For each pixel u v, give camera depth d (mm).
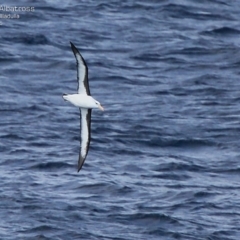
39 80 43844
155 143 36688
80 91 23266
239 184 32406
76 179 31844
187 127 38750
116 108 40688
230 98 42750
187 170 33656
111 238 27406
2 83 43000
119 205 29766
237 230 28359
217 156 35562
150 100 42000
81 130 24172
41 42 48906
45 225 28000
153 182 32062
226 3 58219
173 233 27859
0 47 47531
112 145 36031
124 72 45500
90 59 46906
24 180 31609
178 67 46812
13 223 28188
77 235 27516
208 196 30859
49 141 36281
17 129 37438
